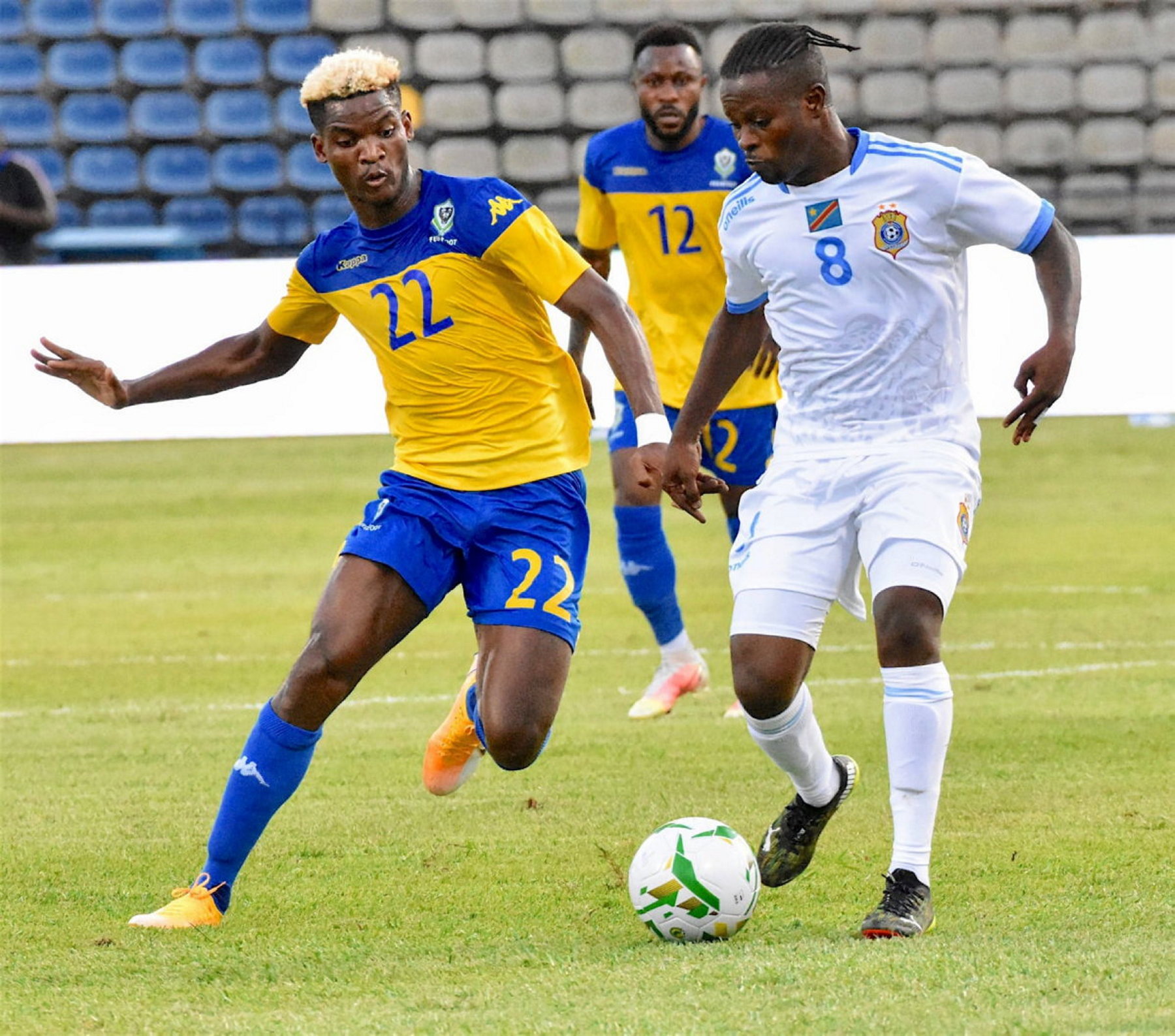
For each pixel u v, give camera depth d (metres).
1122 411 54.03
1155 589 36.25
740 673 15.35
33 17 72.50
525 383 16.48
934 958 13.25
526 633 16.03
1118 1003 11.92
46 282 54.00
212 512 49.16
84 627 34.91
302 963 14.29
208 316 53.75
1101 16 71.38
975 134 71.88
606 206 27.28
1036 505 47.22
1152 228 68.38
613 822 19.52
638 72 26.06
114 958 14.57
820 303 15.45
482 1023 12.12
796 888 16.55
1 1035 12.42
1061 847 17.73
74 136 72.06
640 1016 12.02
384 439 60.78
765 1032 11.53
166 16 72.56
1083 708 25.50
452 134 72.69
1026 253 15.37
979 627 32.62
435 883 17.17
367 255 16.31
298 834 19.31
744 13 72.50
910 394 15.43
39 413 54.25
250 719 26.45
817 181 15.36
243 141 72.00
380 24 72.62
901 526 15.01
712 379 16.62
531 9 72.50
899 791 14.86
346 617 15.76
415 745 24.36
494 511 16.34
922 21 72.00
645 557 25.80
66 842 19.25
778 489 15.81
